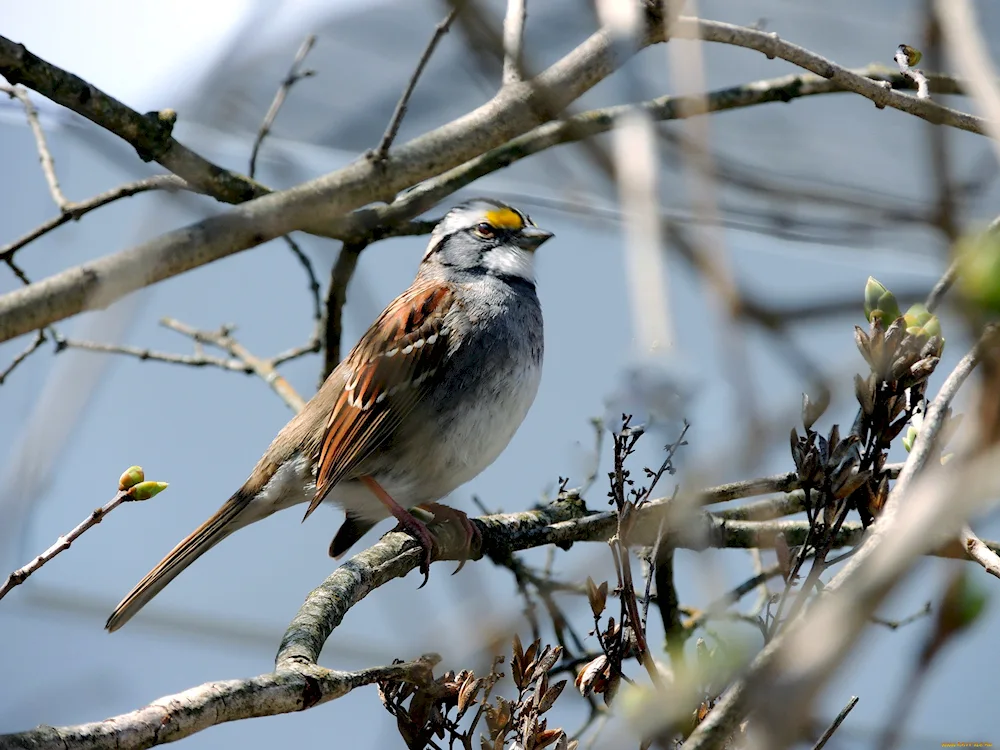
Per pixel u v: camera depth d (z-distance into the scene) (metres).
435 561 6.97
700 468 1.83
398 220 7.41
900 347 4.27
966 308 1.96
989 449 1.68
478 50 2.35
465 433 7.87
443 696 4.50
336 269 7.78
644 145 1.87
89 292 2.82
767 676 1.75
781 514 6.11
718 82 9.14
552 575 5.82
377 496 7.77
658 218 1.79
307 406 8.13
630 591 4.39
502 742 4.39
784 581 4.14
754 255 9.38
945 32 2.05
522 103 4.22
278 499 8.02
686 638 5.64
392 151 4.19
